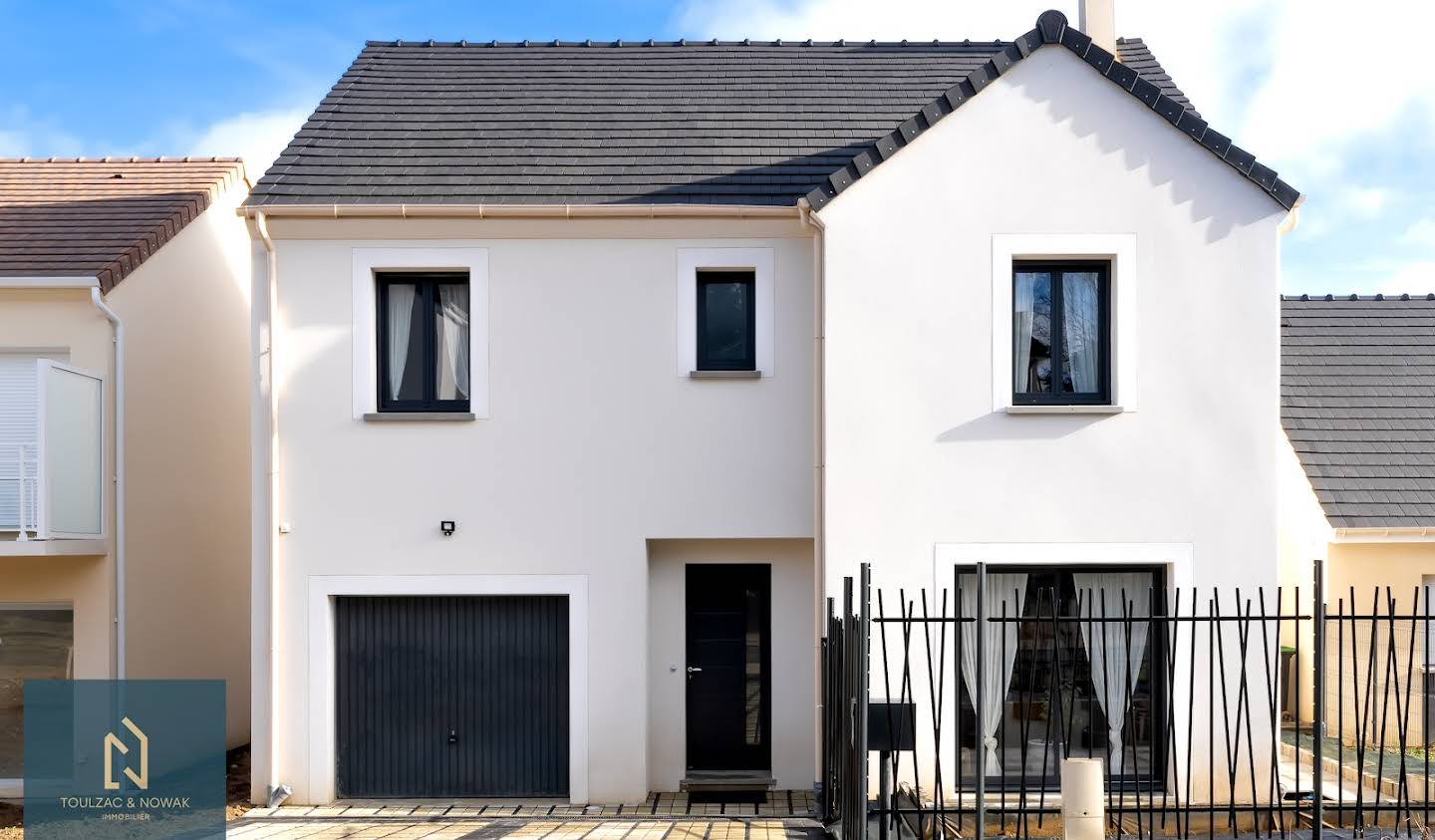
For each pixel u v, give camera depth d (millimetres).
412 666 9938
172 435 11828
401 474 9836
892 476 9055
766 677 10227
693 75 12609
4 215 11758
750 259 9977
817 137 11172
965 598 9102
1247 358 9070
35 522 9672
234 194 13641
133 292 11039
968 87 9094
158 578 11430
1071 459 9062
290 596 9766
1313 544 11062
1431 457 11328
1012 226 9117
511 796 9891
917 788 7801
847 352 9102
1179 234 9102
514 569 9828
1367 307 13508
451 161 10602
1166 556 8992
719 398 9922
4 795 10273
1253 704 8922
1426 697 7160
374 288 9969
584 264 9977
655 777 10102
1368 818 8195
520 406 9898
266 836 8570
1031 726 9023
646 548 9859
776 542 10195
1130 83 9047
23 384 10180
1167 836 7910
